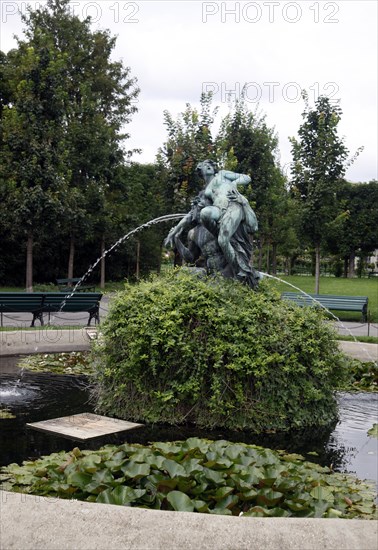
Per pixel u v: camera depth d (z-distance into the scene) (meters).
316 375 5.72
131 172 31.41
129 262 33.16
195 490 3.38
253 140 20.33
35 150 19.70
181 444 4.07
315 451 4.95
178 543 2.16
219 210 6.73
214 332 5.43
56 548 2.14
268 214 27.34
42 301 11.36
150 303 5.67
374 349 8.70
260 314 5.67
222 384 5.35
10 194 19.69
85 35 27.02
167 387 5.48
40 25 26.14
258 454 3.95
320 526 2.26
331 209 17.39
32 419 5.57
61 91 20.47
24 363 8.19
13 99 25.47
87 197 24.42
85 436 5.03
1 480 3.79
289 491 3.44
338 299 16.09
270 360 5.32
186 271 6.54
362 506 3.58
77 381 7.21
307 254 57.75
